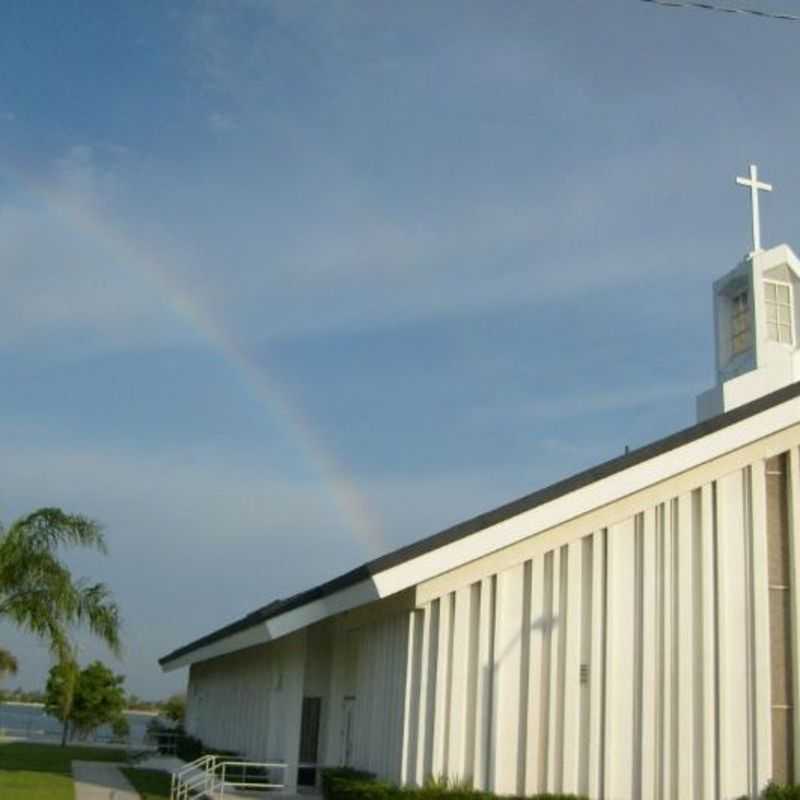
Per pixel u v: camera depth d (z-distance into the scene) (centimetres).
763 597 1945
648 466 1922
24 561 2469
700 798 1856
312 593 1984
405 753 1862
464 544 1834
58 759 3934
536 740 1847
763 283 2519
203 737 4275
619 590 1909
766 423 1978
